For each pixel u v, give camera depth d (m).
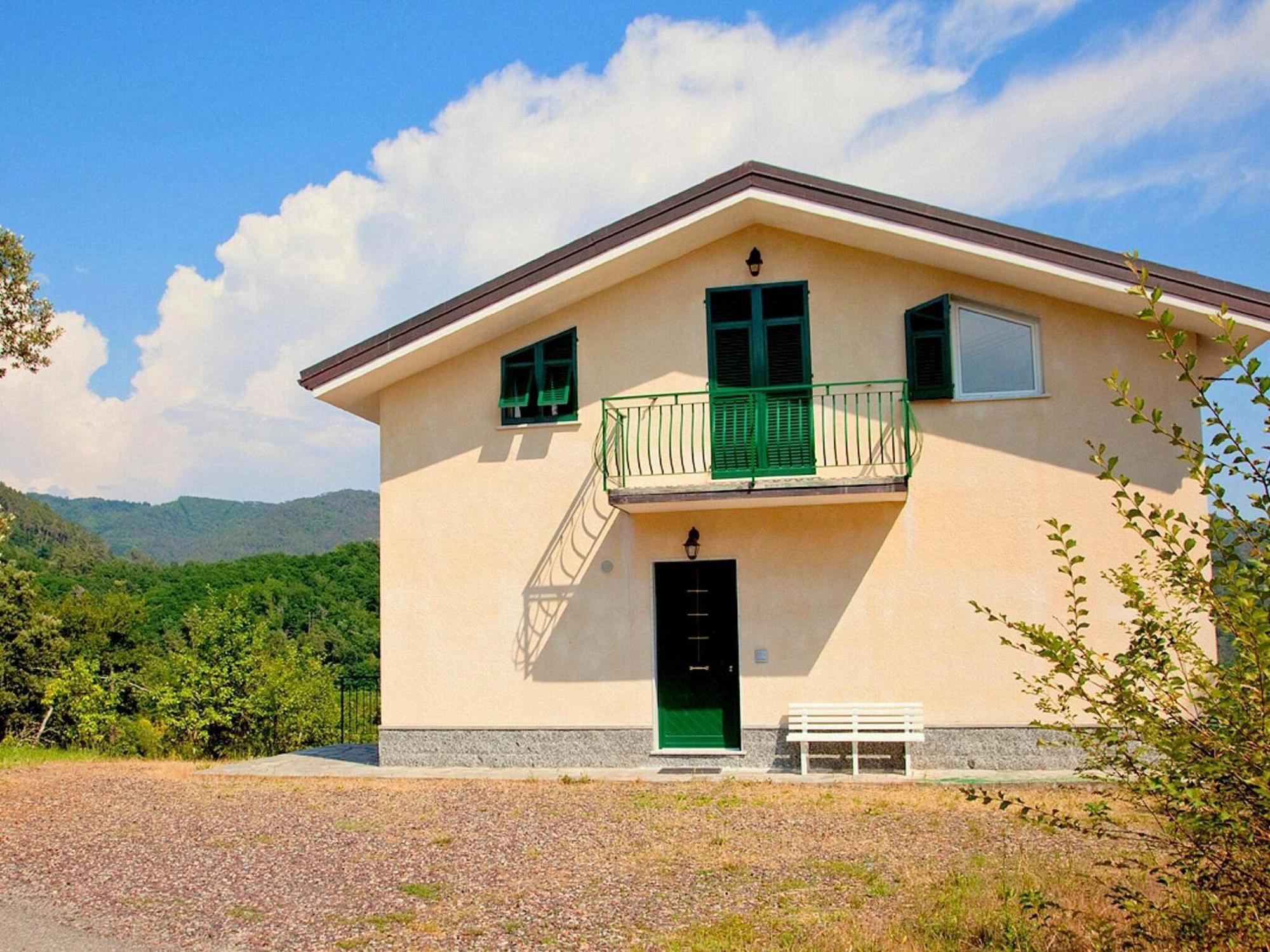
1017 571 12.48
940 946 5.95
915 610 12.69
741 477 13.16
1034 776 11.92
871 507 12.91
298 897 7.49
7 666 33.88
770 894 7.31
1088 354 12.52
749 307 13.45
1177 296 11.44
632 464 13.50
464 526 13.87
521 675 13.56
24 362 19.34
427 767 13.63
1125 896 5.18
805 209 12.36
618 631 13.39
